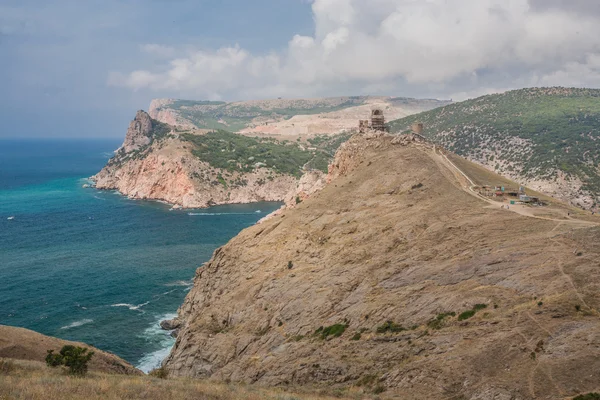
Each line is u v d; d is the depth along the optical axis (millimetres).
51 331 85625
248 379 55531
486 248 52719
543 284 41406
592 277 39594
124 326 89188
